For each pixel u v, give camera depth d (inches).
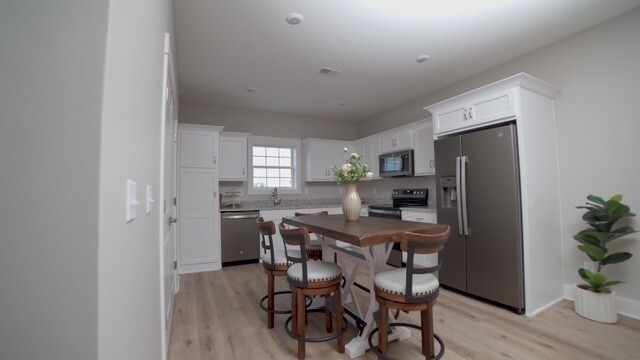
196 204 160.7
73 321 19.9
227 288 131.5
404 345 81.7
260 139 209.5
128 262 28.5
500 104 107.3
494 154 107.3
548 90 111.4
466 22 102.9
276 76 148.2
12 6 20.3
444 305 109.0
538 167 106.7
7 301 19.2
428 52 124.3
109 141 21.9
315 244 113.0
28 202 19.6
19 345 19.3
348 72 144.3
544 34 111.2
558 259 112.6
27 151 19.7
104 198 21.0
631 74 97.5
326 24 102.8
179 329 92.6
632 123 97.4
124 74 26.2
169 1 76.0
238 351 79.9
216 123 196.1
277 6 92.4
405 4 92.7
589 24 105.0
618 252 99.7
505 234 104.2
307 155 219.6
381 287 68.1
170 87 87.3
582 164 109.0
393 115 205.2
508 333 87.2
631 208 97.5
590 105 107.0
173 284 109.0
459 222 117.3
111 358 22.6
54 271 19.7
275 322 97.4
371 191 225.1
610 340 81.9
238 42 114.1
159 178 56.2
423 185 179.3
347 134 243.1
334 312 81.5
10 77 19.9
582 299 97.1
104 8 21.4
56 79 20.4
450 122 125.4
